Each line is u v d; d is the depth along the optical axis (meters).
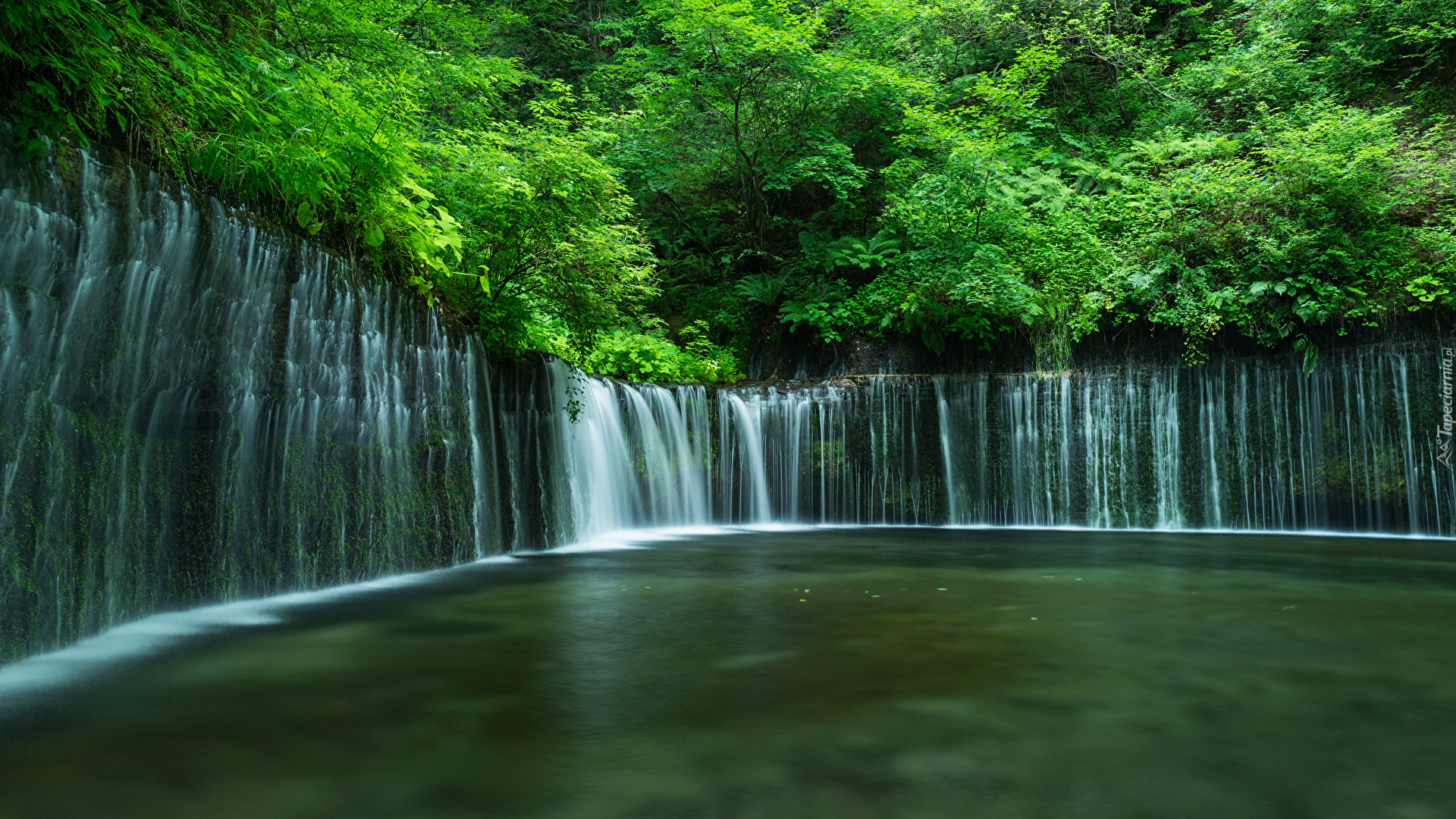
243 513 5.95
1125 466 14.22
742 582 7.80
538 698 4.08
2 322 3.86
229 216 5.40
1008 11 19.73
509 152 10.63
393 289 7.66
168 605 5.33
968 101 19.81
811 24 16.92
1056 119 19.98
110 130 4.49
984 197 15.72
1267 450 13.50
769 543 11.52
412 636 5.35
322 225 6.56
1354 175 13.21
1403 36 16.67
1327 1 17.28
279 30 7.81
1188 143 16.08
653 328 17.62
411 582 7.47
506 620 5.96
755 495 14.75
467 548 8.84
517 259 9.94
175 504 5.38
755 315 18.31
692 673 4.55
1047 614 6.27
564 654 4.98
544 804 2.85
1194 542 11.68
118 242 4.47
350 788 2.96
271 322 5.98
